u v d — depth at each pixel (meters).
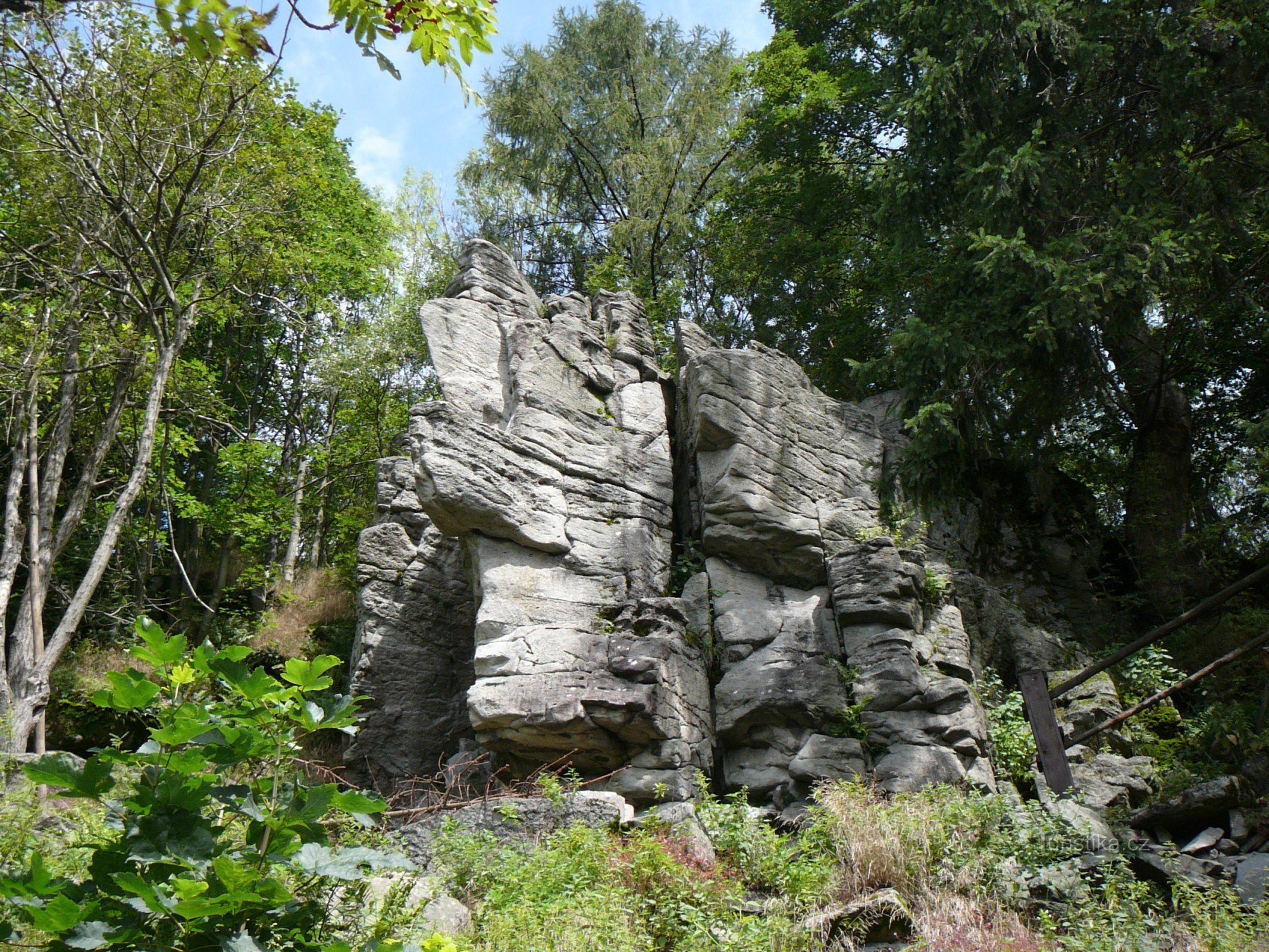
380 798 3.56
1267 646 13.22
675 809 10.34
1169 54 14.73
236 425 27.81
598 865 8.20
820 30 26.11
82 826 5.20
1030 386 16.59
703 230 28.12
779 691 12.55
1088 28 15.47
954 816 9.47
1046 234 15.44
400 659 15.13
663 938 7.79
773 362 15.55
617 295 16.44
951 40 16.16
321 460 26.19
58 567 21.39
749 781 12.35
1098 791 12.18
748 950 7.27
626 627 12.81
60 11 14.97
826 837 9.35
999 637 14.87
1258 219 16.72
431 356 14.18
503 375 14.59
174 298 17.30
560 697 11.80
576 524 13.67
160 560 23.34
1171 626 13.45
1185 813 11.27
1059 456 19.38
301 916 3.39
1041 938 7.70
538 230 28.81
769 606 13.71
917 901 8.29
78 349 17.84
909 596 13.25
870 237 23.58
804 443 15.19
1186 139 15.33
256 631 20.66
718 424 14.30
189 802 3.28
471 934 6.61
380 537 15.90
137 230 16.78
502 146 27.72
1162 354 18.33
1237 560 18.09
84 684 17.73
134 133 16.94
